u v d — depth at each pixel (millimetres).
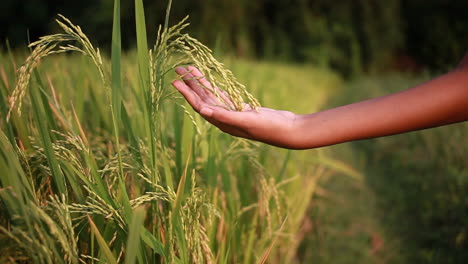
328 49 13766
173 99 817
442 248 1581
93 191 717
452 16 14609
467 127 2283
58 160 730
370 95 5727
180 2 11445
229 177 1051
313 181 1559
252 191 1225
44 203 776
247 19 12914
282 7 13500
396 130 686
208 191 932
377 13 14117
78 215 760
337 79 12773
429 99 663
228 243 922
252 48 12875
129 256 591
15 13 15625
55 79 1331
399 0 14469
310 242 1571
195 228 739
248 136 731
